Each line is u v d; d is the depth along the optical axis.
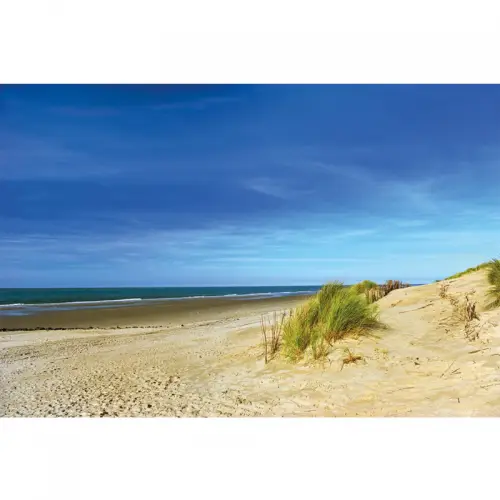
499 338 5.57
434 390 4.51
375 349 6.02
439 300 8.37
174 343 10.41
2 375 7.97
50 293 63.47
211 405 5.05
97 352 10.03
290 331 6.84
